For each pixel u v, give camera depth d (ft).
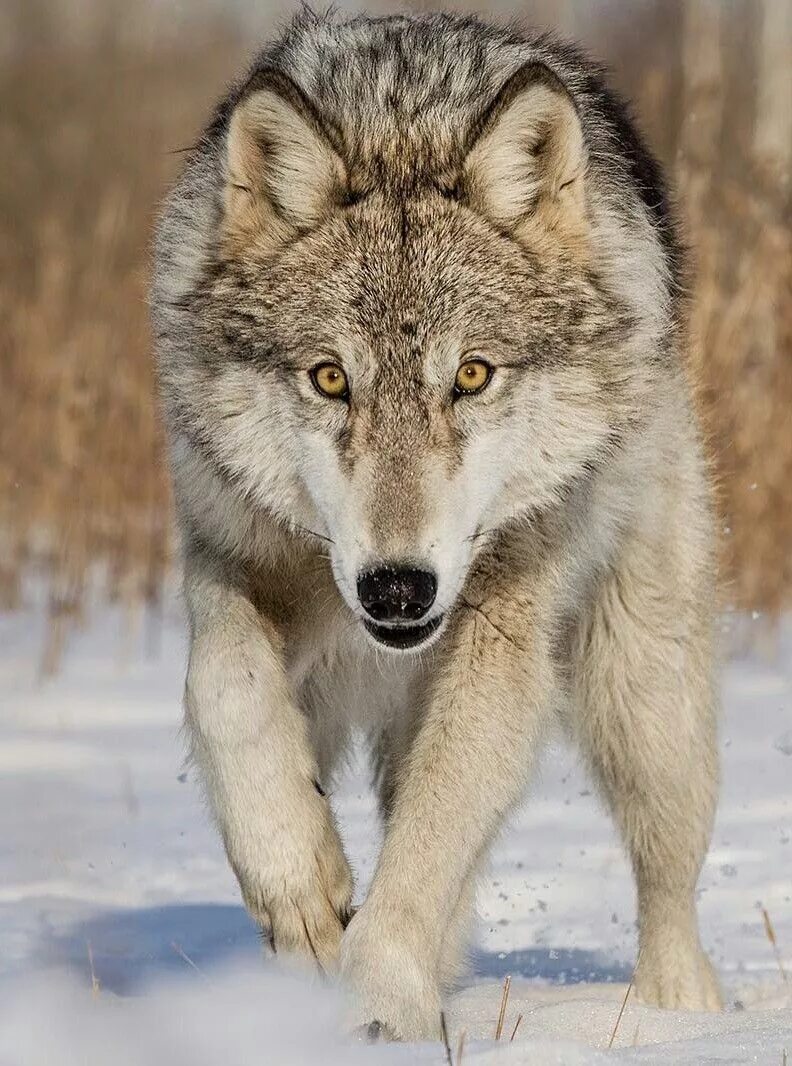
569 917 38.34
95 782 48.01
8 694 60.13
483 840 29.01
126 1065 23.31
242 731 28.81
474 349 29.48
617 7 139.64
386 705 34.35
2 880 38.34
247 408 30.55
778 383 68.90
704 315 62.95
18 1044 24.49
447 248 30.14
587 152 30.99
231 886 39.17
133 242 83.97
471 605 30.25
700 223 63.52
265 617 31.48
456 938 29.25
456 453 29.09
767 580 69.51
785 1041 24.09
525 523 30.66
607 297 31.14
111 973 30.30
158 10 176.35
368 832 43.65
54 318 79.36
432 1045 24.20
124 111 144.25
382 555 27.86
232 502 31.30
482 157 30.60
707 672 35.88
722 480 59.41
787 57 95.96
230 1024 25.66
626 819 35.86
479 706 29.71
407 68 32.17
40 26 175.11
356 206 30.63
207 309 30.96
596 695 35.55
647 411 32.07
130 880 39.29
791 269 65.51
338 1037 25.55
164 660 67.41
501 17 39.32
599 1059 22.48
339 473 28.99
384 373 29.25
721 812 45.80
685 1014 27.89
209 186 32.12
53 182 128.67
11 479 78.84
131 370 75.97
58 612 66.59
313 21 35.99
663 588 34.99
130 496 75.61
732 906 38.34
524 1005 29.27
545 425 30.45
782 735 54.34
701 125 65.41
